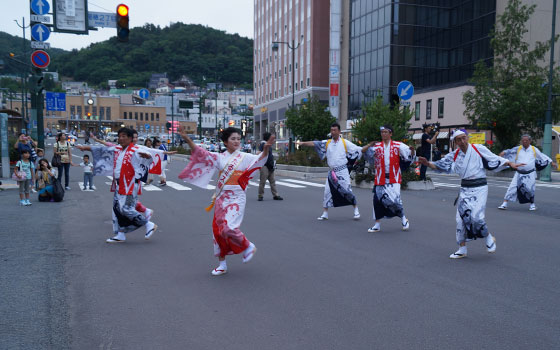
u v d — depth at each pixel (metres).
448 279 5.14
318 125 31.16
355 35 48.09
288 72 61.59
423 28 43.69
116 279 5.15
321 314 4.07
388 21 42.97
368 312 4.12
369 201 12.15
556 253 6.37
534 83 23.64
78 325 3.84
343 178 8.93
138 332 3.69
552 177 22.06
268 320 3.94
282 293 4.66
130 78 189.88
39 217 9.28
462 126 34.06
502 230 8.12
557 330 3.72
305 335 3.62
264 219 9.23
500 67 25.56
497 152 25.00
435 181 19.25
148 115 111.00
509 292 4.68
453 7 44.09
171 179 18.58
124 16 12.73
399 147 7.72
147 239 7.28
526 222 8.98
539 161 10.52
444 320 3.93
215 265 5.76
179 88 163.00
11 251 6.42
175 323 3.88
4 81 105.56
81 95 104.38
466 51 42.44
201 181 5.38
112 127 106.31
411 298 4.50
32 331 3.71
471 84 33.44
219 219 5.20
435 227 8.38
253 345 3.45
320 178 19.70
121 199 6.85
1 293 4.64
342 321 3.91
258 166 5.26
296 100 58.88
